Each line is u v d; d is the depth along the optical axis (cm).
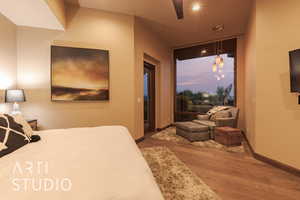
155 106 461
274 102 226
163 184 179
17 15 240
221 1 276
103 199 62
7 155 105
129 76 324
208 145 318
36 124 265
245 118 376
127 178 77
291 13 204
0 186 69
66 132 167
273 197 158
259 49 247
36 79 276
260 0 244
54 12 237
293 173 202
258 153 249
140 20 346
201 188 172
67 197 62
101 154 105
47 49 279
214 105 485
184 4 284
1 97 238
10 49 254
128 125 325
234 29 391
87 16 296
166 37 445
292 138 205
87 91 296
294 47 202
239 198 156
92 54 296
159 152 279
